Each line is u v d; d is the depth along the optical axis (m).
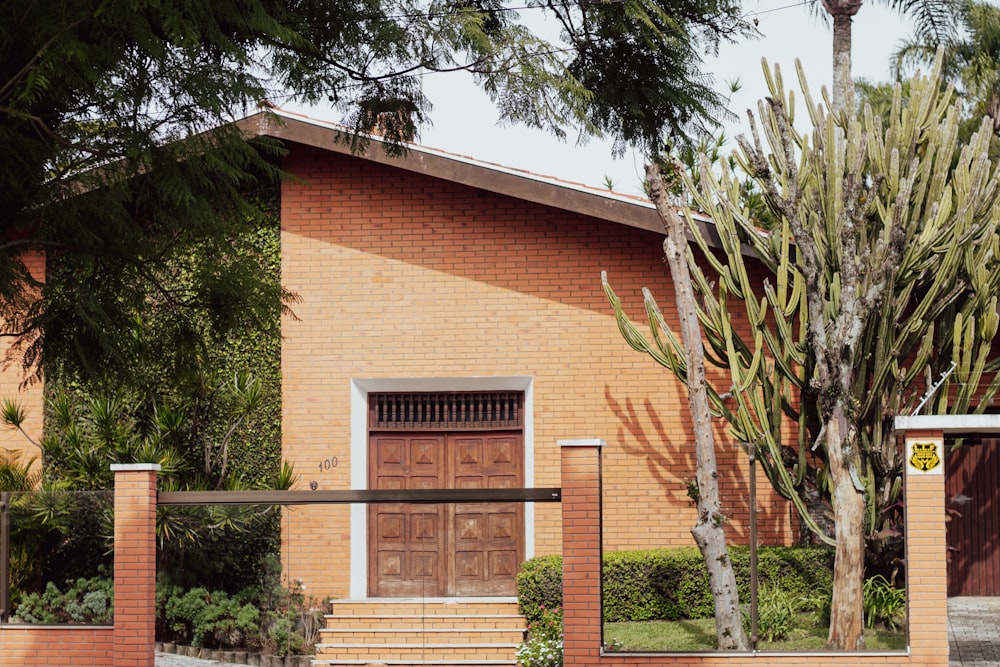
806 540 15.74
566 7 13.44
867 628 14.06
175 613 14.25
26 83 9.20
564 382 16.62
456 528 15.88
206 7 9.88
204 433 16.77
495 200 16.95
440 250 16.97
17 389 17.44
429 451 16.95
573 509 12.22
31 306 11.71
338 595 14.90
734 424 15.05
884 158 14.80
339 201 17.19
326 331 17.02
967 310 14.62
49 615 13.34
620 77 13.94
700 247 15.55
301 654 14.29
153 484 13.09
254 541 14.55
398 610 14.73
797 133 15.72
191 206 11.23
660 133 14.55
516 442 16.83
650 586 15.19
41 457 17.28
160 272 12.82
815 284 13.73
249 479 16.86
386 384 16.92
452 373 16.77
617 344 16.59
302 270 17.14
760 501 16.17
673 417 16.42
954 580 17.02
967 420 11.80
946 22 23.94
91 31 9.61
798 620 14.25
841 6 20.28
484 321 16.81
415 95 12.66
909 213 14.70
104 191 11.24
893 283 13.94
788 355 14.79
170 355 12.98
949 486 17.08
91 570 13.39
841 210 14.31
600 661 12.08
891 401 14.66
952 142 14.62
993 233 14.45
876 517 14.66
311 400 16.92
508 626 14.57
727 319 14.80
